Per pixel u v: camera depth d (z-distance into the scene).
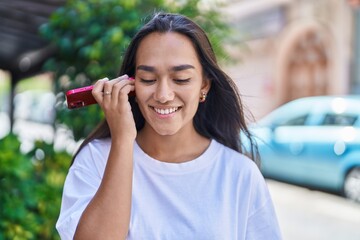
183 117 1.39
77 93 1.41
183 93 1.36
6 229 2.78
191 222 1.38
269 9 12.45
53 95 4.12
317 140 7.46
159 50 1.35
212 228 1.38
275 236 1.48
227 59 3.44
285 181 8.04
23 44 5.60
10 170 2.88
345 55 11.27
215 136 1.62
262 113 12.72
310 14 11.73
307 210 6.86
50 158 3.59
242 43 4.04
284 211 6.84
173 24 1.37
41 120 12.92
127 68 1.44
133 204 1.38
